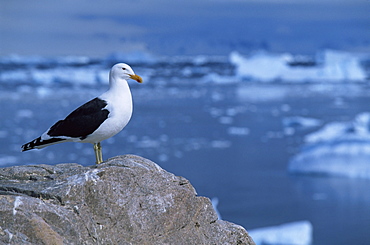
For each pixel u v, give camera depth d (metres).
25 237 3.95
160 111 59.81
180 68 105.56
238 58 100.75
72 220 4.18
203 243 4.75
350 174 31.17
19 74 84.44
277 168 34.78
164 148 40.19
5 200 4.05
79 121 5.59
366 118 36.81
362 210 25.11
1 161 33.69
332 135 45.28
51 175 4.81
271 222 23.72
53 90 76.62
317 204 26.28
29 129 44.03
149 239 4.48
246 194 28.58
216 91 84.38
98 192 4.43
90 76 86.19
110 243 4.30
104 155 36.91
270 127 51.31
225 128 50.03
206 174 33.22
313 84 93.00
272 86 91.94
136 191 4.61
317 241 21.17
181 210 4.73
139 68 99.88
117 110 5.62
